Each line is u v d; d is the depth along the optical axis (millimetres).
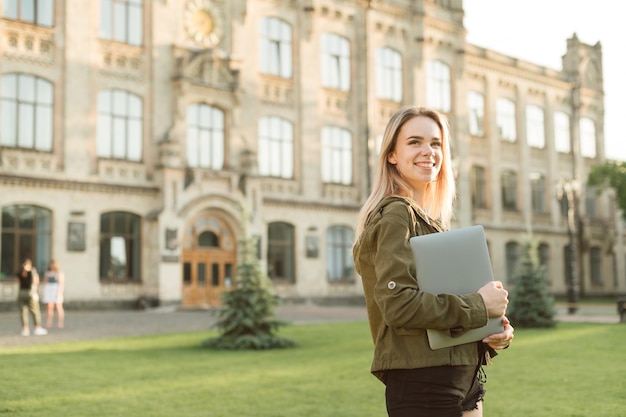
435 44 47844
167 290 33406
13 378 11320
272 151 39438
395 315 2930
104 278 32500
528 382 10656
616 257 59094
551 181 55562
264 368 12703
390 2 45281
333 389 10227
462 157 48844
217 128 37094
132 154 34094
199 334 20234
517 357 13930
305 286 39688
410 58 46344
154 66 35000
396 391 3062
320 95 41688
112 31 34000
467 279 3045
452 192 3650
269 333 16859
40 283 30656
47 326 23266
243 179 36938
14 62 30734
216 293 35875
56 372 12062
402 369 3041
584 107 58938
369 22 43969
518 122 53844
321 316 29547
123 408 8766
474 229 3119
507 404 8844
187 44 36469
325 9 42188
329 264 41125
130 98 34250
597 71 60156
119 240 33156
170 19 35812
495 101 52281
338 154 42344
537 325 22812
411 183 3418
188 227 35312
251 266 16953
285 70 40406
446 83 48500
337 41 42938
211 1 37438
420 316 2891
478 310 2920
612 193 59312
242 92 37656
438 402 2982
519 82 54156
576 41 58438
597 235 57938
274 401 9242
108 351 15625
